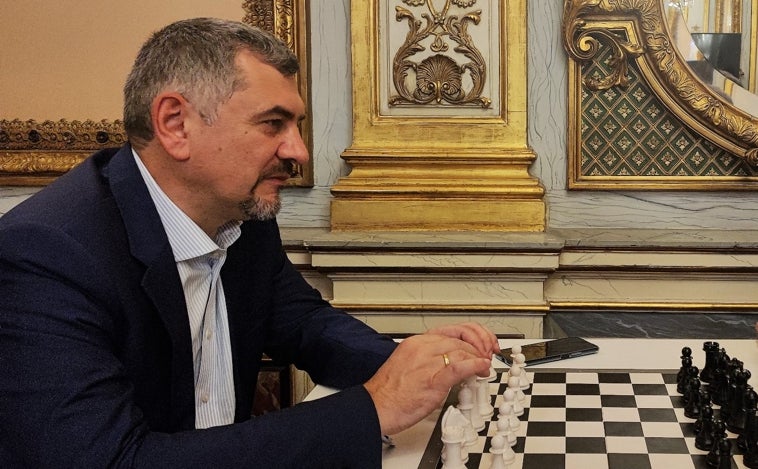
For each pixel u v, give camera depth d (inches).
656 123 103.3
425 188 102.8
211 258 54.2
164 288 47.7
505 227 103.0
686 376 55.6
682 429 49.4
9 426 39.8
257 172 48.4
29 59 109.7
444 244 96.3
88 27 108.4
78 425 38.7
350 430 41.8
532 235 100.5
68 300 42.0
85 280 42.9
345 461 41.4
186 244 50.7
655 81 101.9
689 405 51.3
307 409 42.3
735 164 102.7
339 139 107.0
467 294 99.0
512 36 101.6
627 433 48.8
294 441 40.5
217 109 46.3
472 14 101.7
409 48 102.8
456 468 42.3
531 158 102.3
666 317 98.6
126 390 41.9
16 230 42.7
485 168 103.7
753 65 100.0
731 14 99.7
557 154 105.0
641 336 98.5
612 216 105.4
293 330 62.3
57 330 40.9
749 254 94.8
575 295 100.7
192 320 53.3
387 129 104.1
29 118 110.7
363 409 42.9
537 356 64.3
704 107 100.7
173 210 49.7
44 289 41.8
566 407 53.5
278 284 64.4
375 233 103.4
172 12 107.0
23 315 41.0
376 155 103.5
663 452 45.9
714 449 43.8
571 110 103.0
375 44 103.2
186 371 49.5
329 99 106.4
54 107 110.1
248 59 46.7
